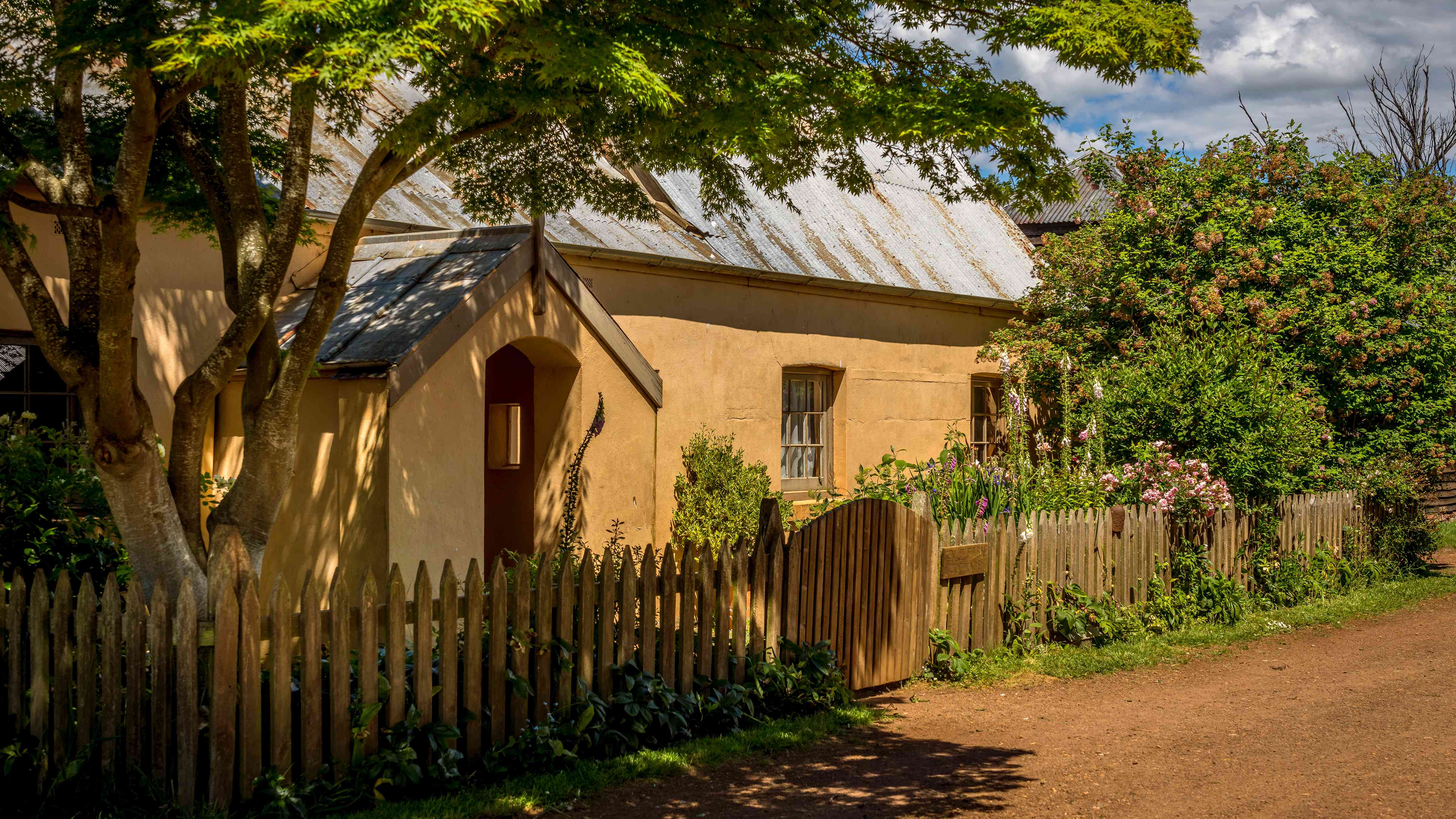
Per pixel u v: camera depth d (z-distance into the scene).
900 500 9.10
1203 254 13.58
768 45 5.58
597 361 9.45
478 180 7.49
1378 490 12.44
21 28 5.66
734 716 6.33
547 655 5.71
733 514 10.93
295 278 9.35
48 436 6.74
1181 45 5.17
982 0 5.58
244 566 4.79
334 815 4.83
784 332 12.56
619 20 5.06
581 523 9.21
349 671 4.98
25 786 4.82
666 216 12.18
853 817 5.05
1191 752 6.11
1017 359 14.79
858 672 7.33
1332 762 5.91
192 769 4.64
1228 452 10.64
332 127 10.27
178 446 5.48
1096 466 10.77
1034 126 5.25
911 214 16.41
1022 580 8.60
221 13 3.93
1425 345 13.31
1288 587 10.91
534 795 5.17
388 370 7.50
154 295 8.55
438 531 7.93
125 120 6.49
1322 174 14.23
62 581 4.76
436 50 4.01
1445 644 9.24
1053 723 6.72
